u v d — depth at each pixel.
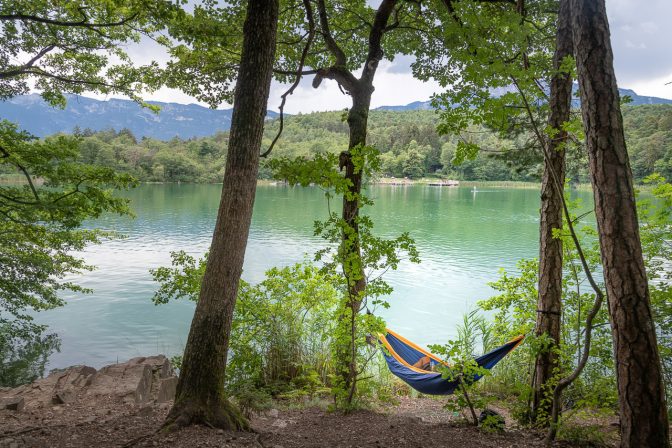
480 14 3.62
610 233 3.14
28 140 7.25
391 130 135.75
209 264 4.16
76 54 9.81
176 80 9.21
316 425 4.87
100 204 7.82
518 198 66.06
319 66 9.70
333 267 5.28
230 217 4.12
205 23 7.24
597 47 3.19
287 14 8.92
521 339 5.66
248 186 4.17
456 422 5.09
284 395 6.43
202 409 4.00
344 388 6.23
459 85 3.91
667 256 5.85
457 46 3.77
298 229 30.55
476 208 48.44
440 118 3.94
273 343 7.14
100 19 8.94
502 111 3.68
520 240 26.98
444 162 117.25
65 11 8.93
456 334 11.66
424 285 16.69
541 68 4.85
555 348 5.04
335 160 4.96
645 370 3.06
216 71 8.93
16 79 8.95
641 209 5.90
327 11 8.98
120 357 10.20
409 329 12.11
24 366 9.69
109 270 18.38
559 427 4.01
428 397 7.62
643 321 3.07
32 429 3.99
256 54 4.14
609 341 5.81
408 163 116.19
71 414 4.88
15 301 10.48
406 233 5.17
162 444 3.47
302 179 4.92
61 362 9.91
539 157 6.54
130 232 28.67
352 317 5.48
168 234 27.94
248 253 21.56
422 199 62.72
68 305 13.98
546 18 7.85
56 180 7.48
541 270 5.32
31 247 10.22
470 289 16.16
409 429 4.68
